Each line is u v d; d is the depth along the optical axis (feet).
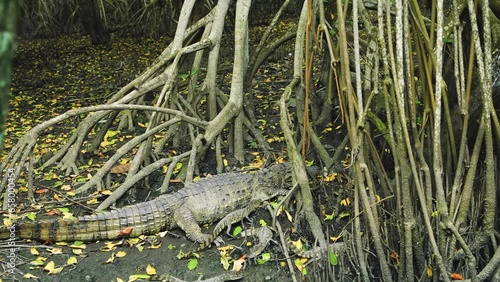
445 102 13.12
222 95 20.34
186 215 14.52
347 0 13.07
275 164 17.29
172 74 18.04
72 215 15.53
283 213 14.94
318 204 15.47
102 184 16.89
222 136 20.90
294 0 46.39
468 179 12.66
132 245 14.06
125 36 48.19
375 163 14.02
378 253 12.55
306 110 14.66
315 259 13.00
